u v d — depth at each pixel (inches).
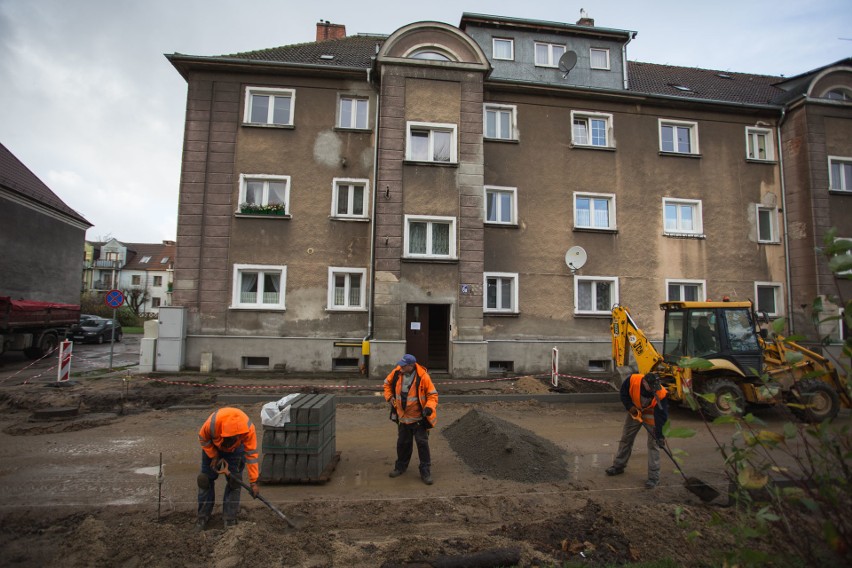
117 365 624.7
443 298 530.0
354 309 553.3
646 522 180.1
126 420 356.8
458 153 548.1
